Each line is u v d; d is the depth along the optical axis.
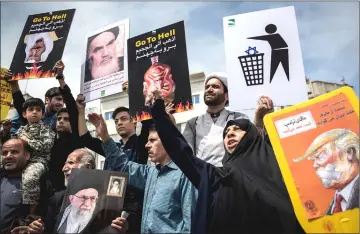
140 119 3.23
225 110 3.37
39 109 3.55
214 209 2.47
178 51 3.27
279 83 3.07
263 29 3.24
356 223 2.22
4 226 2.78
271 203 2.39
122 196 2.56
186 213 2.50
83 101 3.55
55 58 3.79
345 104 2.53
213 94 3.36
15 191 2.92
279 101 3.03
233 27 3.31
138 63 3.43
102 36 3.84
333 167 2.39
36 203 2.93
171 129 2.62
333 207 2.29
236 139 2.78
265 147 2.75
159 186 2.68
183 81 3.15
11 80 3.86
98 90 3.68
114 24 3.83
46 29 3.99
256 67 3.15
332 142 2.46
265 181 2.51
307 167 2.43
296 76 3.06
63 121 3.59
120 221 2.43
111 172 2.66
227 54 3.25
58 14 4.04
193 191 2.61
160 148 2.85
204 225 2.39
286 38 3.17
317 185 2.36
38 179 2.99
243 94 3.11
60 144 3.53
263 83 3.11
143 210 2.69
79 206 2.52
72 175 2.66
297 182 2.39
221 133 3.24
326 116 2.54
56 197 2.90
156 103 2.67
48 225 2.78
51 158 3.42
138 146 3.38
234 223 2.40
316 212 2.29
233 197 2.46
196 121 3.45
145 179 2.94
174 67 3.23
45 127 3.50
